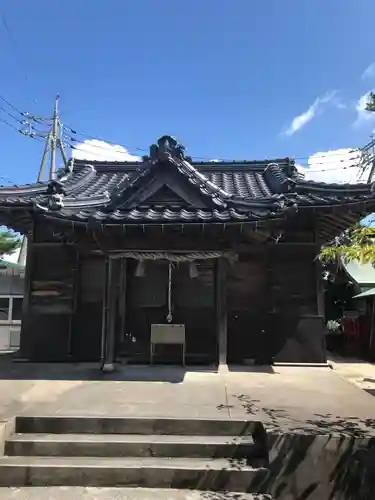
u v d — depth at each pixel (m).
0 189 9.34
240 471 4.37
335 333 15.97
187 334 9.86
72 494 4.23
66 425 5.11
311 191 9.23
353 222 9.43
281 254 9.84
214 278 9.98
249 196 10.34
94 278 10.01
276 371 8.74
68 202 8.54
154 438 4.93
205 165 13.02
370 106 5.77
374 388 7.55
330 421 4.91
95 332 9.86
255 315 9.76
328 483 4.23
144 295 10.05
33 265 10.00
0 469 4.45
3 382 7.38
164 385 7.15
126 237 7.88
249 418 5.09
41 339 9.83
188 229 7.64
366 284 13.55
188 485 4.39
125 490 4.33
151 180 8.63
